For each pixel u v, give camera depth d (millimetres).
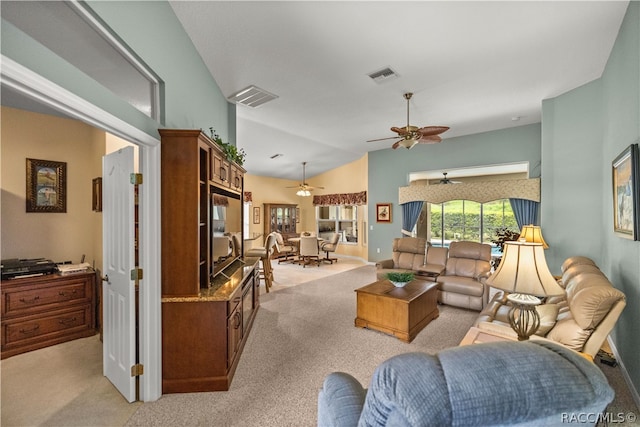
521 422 646
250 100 4207
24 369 2463
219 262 2820
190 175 2139
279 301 4492
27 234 3049
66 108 1348
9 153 2951
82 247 3352
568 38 2732
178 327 2164
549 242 4137
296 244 8578
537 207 5352
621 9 2361
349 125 5418
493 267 5027
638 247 2166
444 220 7777
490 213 7090
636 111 2225
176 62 2449
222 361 2205
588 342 1802
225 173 2908
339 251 9477
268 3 2311
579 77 3518
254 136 6145
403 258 5121
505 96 4098
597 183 3570
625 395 2168
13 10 1641
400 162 7188
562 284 2783
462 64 3213
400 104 4379
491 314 2637
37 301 2801
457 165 6336
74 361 2596
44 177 3131
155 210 2064
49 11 1664
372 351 2846
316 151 7508
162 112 2240
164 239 2139
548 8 2342
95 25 1641
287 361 2650
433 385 646
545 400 645
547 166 4180
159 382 2115
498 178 7719
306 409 1996
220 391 2193
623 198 2453
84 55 2029
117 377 2191
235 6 2348
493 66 3256
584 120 3713
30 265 2826
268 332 3301
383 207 7469
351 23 2535
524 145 5500
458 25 2553
